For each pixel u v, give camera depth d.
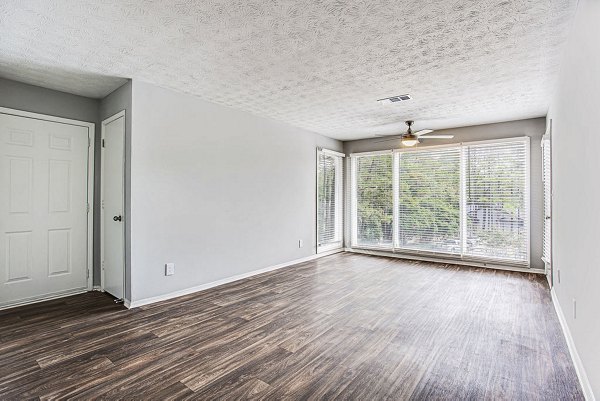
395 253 6.15
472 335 2.64
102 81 3.38
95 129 3.96
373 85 3.47
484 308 3.28
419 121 5.10
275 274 4.76
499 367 2.14
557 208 3.32
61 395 1.83
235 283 4.25
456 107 4.29
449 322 2.92
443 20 2.19
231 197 4.35
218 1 1.98
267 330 2.75
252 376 2.04
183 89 3.63
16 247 3.35
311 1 1.98
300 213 5.66
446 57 2.78
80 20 2.19
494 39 2.45
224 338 2.59
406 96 3.84
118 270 3.55
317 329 2.77
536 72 3.08
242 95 3.83
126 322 2.91
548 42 2.49
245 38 2.46
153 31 2.35
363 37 2.43
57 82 3.40
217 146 4.16
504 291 3.87
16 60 2.85
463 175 5.42
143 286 3.40
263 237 4.86
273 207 5.05
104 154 3.88
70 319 2.98
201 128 3.96
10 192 3.31
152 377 2.02
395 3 1.99
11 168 3.32
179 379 2.00
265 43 2.54
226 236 4.27
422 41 2.49
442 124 5.29
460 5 2.01
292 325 2.86
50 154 3.59
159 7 2.04
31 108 3.46
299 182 5.64
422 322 2.92
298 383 1.96
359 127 5.57
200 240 3.95
